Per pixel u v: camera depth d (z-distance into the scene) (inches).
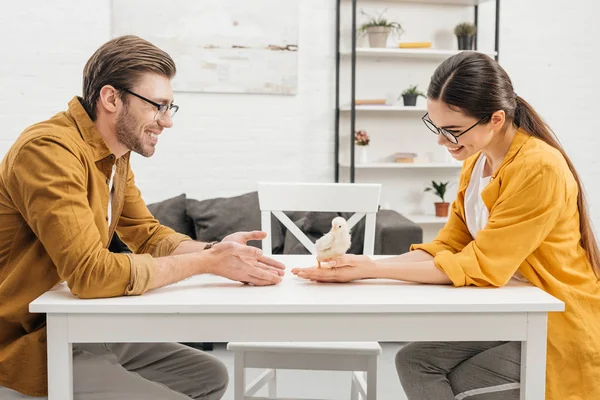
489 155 68.7
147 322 56.2
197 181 171.8
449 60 65.2
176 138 170.1
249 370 129.0
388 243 137.1
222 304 55.6
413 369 74.1
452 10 177.8
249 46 169.5
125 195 75.9
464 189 75.1
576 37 182.9
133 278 57.5
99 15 163.3
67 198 56.9
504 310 57.2
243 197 156.5
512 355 66.6
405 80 177.6
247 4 168.4
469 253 63.6
